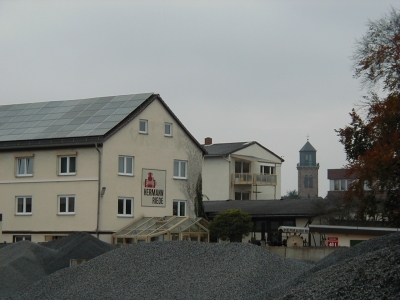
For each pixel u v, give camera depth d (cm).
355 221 4516
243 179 7075
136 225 4569
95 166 4425
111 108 4850
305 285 1820
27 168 4734
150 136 4806
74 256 3195
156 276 2392
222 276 2322
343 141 4222
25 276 2820
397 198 4006
